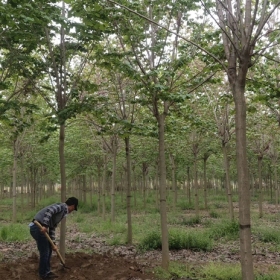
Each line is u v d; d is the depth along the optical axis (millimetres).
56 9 6074
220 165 27875
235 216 17062
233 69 4602
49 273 6508
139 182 35625
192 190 38469
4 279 6328
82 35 6918
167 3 7023
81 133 16234
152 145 17594
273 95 7062
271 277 6316
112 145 14008
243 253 4301
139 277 6609
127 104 10547
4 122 7773
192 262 7980
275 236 10609
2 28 6582
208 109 13141
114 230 12594
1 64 7449
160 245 9555
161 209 7277
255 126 14695
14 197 15945
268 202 27938
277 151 19578
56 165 21453
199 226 14094
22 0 5391
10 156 19094
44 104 11555
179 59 6844
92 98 7316
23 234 11625
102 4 6176
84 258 7910
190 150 18078
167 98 6754
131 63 7160
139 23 7211
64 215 6730
